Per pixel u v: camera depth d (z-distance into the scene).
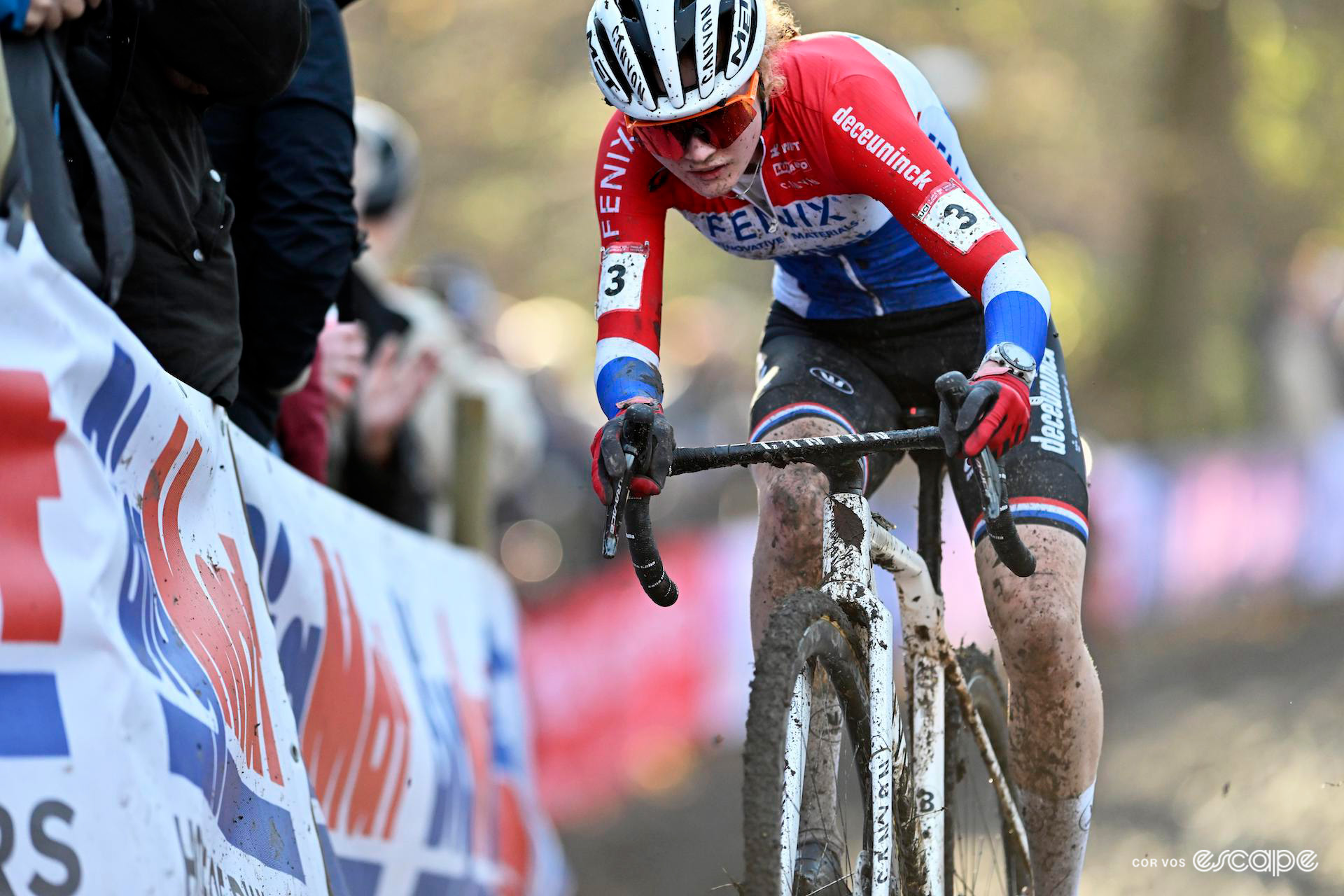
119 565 6.95
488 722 14.44
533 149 53.62
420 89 53.66
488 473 15.62
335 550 11.35
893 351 9.90
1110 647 27.47
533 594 22.78
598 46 8.04
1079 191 47.16
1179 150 39.47
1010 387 7.60
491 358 18.94
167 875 6.64
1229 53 39.69
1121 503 27.97
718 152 8.13
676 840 23.62
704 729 25.70
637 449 7.49
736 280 50.53
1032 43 44.50
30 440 6.54
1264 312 37.03
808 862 7.71
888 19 43.53
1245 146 40.31
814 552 8.88
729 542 26.14
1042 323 7.95
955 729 9.52
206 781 7.29
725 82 7.87
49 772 6.14
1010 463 9.26
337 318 12.71
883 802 7.88
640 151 8.89
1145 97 42.31
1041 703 9.02
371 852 11.15
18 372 6.47
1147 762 23.44
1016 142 45.94
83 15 7.61
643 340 8.75
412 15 53.19
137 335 8.27
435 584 13.98
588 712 23.53
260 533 9.77
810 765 7.79
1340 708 24.67
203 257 8.58
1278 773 22.47
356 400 14.51
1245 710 24.91
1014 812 9.80
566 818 23.03
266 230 10.36
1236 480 30.02
